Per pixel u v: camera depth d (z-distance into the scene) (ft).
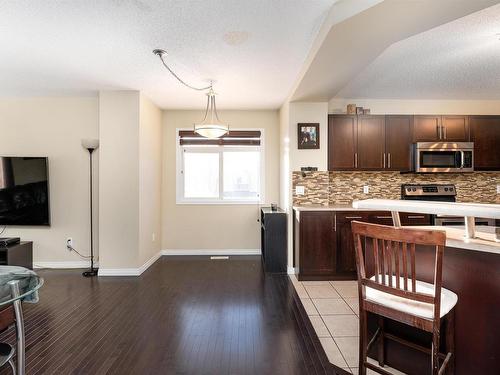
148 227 13.61
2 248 11.14
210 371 6.18
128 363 6.43
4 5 6.42
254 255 15.62
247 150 15.98
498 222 12.49
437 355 4.45
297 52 8.75
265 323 8.25
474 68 10.27
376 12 5.86
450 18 6.07
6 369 6.20
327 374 6.09
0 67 9.93
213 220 15.90
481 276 5.17
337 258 11.85
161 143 15.56
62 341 7.30
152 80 11.16
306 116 12.94
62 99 13.41
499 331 4.98
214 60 9.34
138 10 6.64
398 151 13.47
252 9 6.59
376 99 14.28
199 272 12.81
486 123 13.70
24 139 13.43
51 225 13.52
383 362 6.28
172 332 7.75
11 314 4.25
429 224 12.25
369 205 6.35
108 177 12.37
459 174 14.57
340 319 8.50
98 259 13.43
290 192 13.03
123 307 9.27
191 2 6.34
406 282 4.69
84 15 6.84
